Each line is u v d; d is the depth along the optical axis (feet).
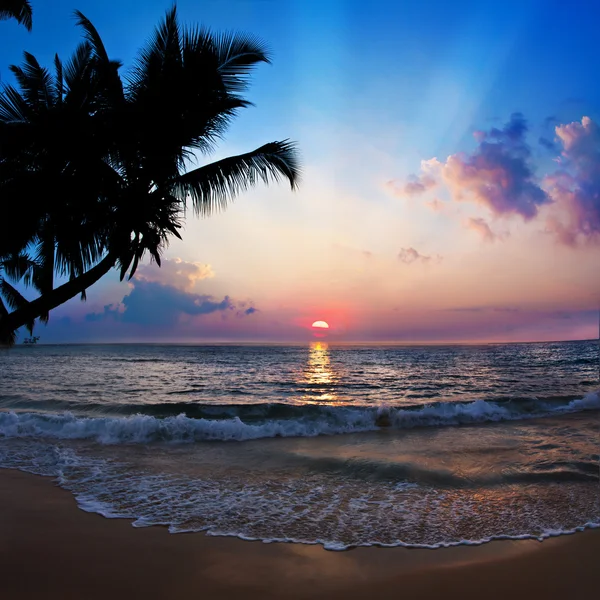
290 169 22.39
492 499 16.48
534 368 106.22
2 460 22.67
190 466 21.71
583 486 17.85
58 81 21.36
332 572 11.01
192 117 18.86
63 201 17.20
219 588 10.21
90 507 15.71
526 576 10.75
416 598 9.84
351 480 19.17
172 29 19.77
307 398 54.90
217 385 71.20
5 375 86.43
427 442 27.04
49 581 10.42
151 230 17.56
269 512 15.28
